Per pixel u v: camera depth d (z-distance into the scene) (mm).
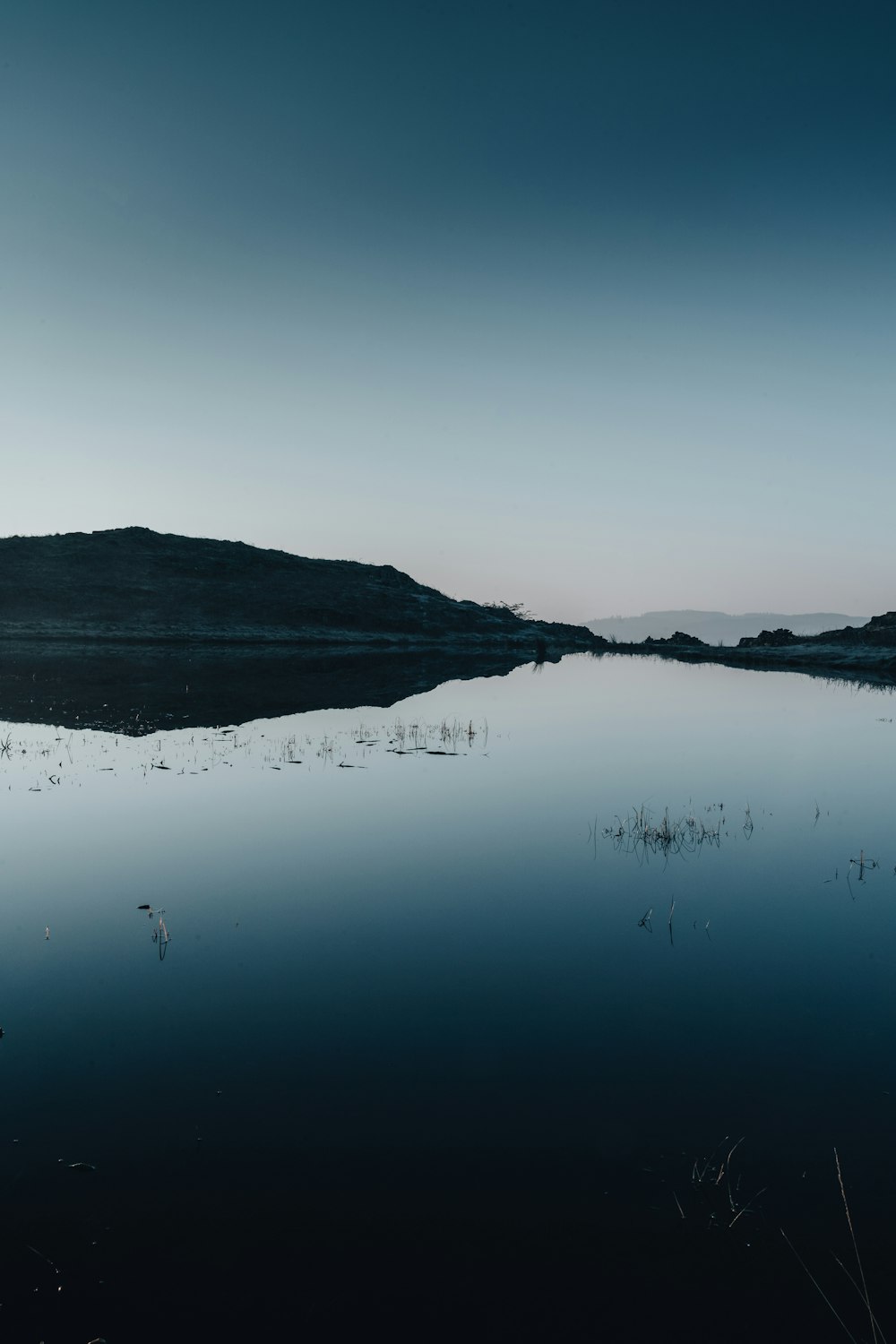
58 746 16781
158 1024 5898
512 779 14461
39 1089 5094
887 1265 3799
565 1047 5637
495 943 7387
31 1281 3664
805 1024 5977
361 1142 4617
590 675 41656
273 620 76375
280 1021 5953
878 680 38500
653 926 7820
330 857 9867
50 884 8797
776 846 10492
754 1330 3447
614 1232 3990
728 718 23344
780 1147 4617
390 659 53344
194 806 12148
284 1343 3354
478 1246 3891
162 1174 4352
